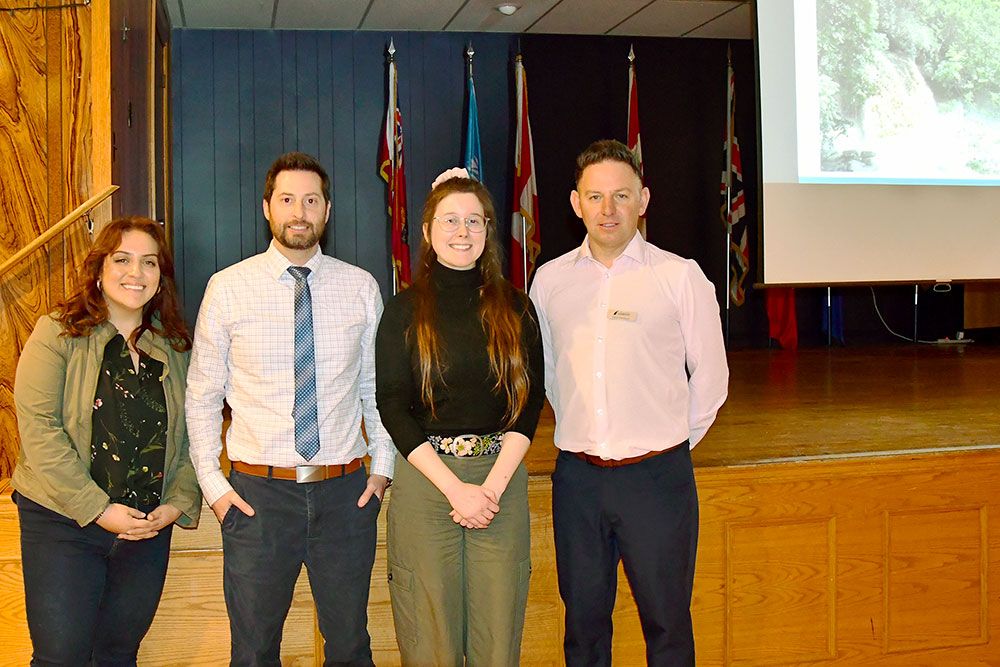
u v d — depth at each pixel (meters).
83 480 1.84
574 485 2.06
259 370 1.93
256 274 1.97
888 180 4.12
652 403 2.03
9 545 2.43
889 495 2.81
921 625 2.86
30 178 2.82
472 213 1.88
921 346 7.28
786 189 4.01
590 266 2.10
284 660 2.57
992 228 4.25
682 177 7.19
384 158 6.24
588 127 6.98
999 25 4.23
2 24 2.79
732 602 2.71
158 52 5.09
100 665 2.03
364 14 6.12
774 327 7.25
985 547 2.89
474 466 1.87
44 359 1.87
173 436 2.01
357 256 6.60
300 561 1.99
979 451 2.88
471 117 6.45
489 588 1.88
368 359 2.08
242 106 6.40
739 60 7.21
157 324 2.04
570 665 2.12
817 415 3.64
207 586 2.54
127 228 1.93
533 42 6.85
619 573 2.68
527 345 1.90
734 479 2.70
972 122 4.22
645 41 7.04
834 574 2.78
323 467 1.96
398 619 1.92
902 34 4.14
